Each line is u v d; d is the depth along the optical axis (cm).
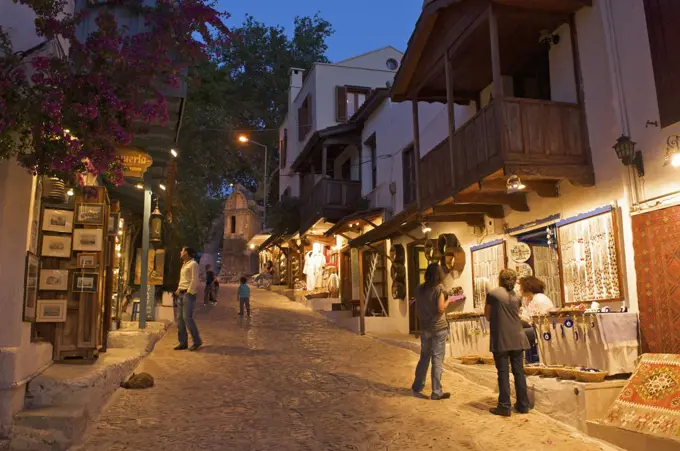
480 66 1074
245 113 4397
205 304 2280
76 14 540
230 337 1364
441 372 766
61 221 735
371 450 559
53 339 736
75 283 742
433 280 784
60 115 475
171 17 508
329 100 2547
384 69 2659
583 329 689
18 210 596
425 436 602
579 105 838
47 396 595
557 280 987
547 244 1011
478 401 743
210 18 514
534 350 809
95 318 750
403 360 1095
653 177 709
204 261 4681
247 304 1894
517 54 1018
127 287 1566
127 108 495
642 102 729
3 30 584
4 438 521
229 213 4416
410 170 1572
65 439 536
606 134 788
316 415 681
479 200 955
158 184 1309
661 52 702
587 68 833
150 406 701
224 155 2559
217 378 880
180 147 2002
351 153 2175
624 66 760
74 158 497
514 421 653
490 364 882
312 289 2378
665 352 662
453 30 970
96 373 661
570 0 823
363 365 1033
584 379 647
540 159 805
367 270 1788
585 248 818
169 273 2025
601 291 781
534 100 823
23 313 593
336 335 1502
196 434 595
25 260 601
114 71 493
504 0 833
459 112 1282
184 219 2147
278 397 770
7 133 495
